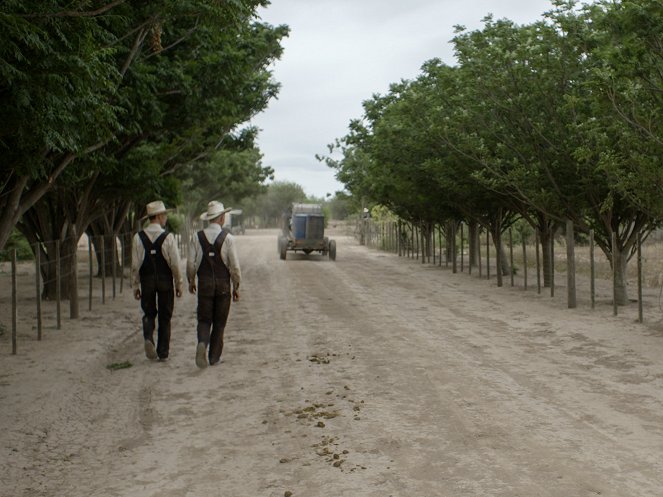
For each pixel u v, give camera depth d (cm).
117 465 529
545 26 1461
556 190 1530
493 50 1522
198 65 1335
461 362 897
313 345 1032
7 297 1762
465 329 1179
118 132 1248
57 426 634
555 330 1160
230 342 1066
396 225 4012
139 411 682
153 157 1617
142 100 1169
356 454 542
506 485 471
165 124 1469
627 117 1191
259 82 1878
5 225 1091
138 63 1159
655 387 752
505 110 1582
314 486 477
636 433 588
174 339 1099
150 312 917
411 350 985
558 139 1519
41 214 1653
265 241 5594
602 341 1048
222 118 1642
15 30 558
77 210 1642
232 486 481
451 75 1717
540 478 484
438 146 1906
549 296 1697
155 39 1008
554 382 780
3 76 593
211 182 4825
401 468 509
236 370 862
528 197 1568
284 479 492
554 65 1473
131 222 2769
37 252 1103
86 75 666
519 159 1638
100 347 1032
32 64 623
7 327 1234
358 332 1152
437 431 599
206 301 880
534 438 577
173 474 507
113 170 1485
